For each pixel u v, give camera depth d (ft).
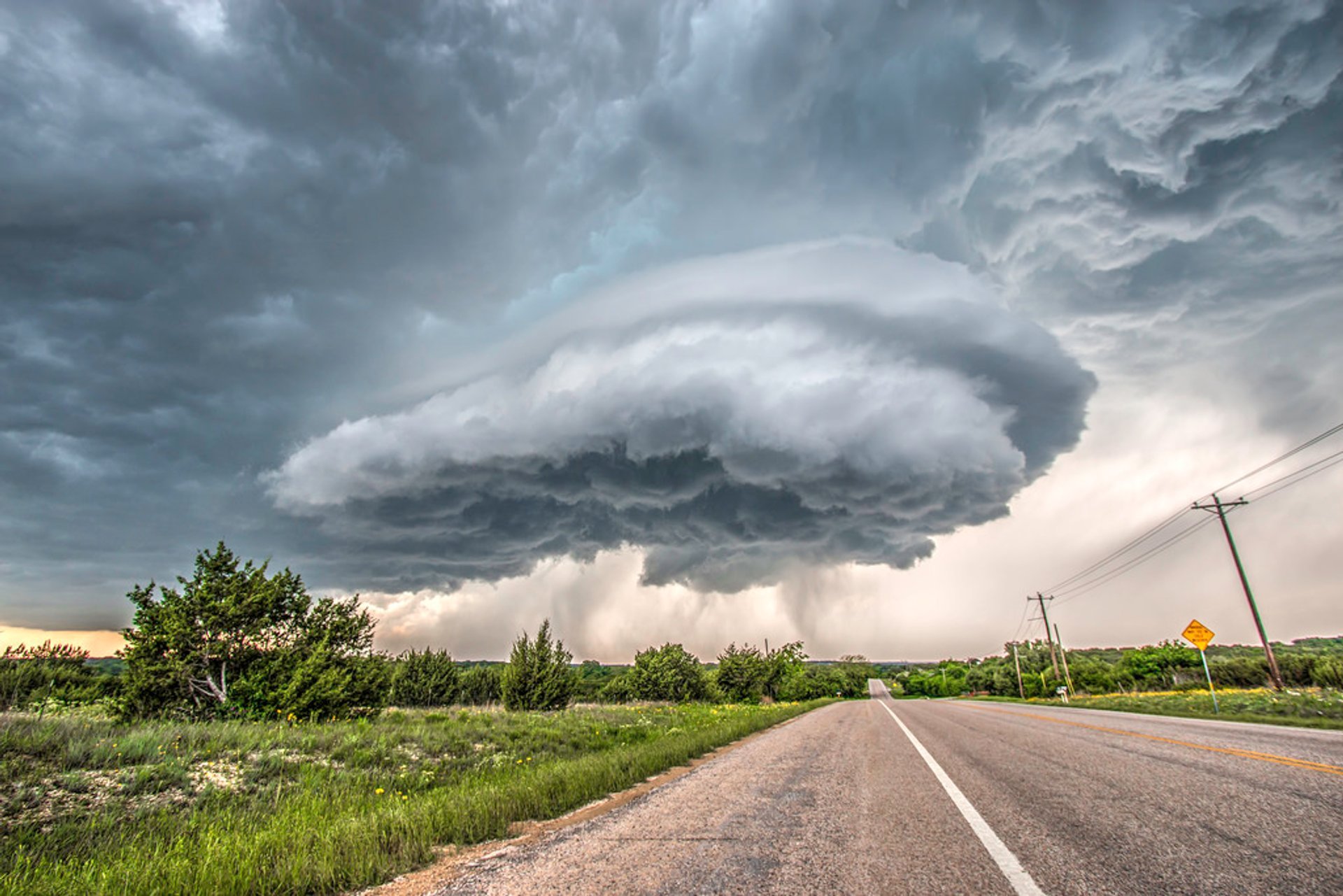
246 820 27.78
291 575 72.13
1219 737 46.06
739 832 20.38
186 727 46.14
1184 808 21.22
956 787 27.53
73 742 35.53
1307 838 16.96
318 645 68.85
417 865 18.69
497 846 20.53
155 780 33.53
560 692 118.11
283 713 63.00
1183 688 222.48
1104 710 96.94
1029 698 292.20
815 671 388.57
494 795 26.78
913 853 16.99
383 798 32.17
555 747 56.08
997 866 15.55
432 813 23.90
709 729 65.26
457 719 75.92
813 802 25.25
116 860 21.40
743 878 15.38
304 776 36.83
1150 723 63.62
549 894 14.89
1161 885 13.76
